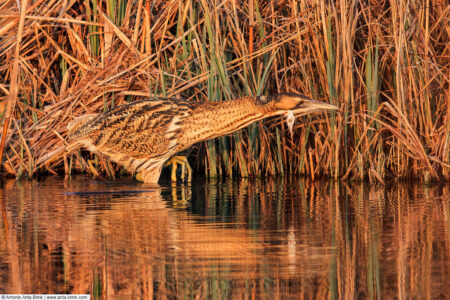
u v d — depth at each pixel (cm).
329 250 698
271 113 1172
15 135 1359
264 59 1355
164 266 646
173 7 1352
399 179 1289
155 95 1279
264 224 830
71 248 711
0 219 861
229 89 1272
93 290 579
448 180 1259
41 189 1151
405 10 1230
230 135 1362
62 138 1319
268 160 1370
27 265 649
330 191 1136
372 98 1273
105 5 1405
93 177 1341
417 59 1241
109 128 1230
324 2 1285
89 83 1320
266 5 1403
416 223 828
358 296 560
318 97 1342
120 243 732
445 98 1283
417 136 1234
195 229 800
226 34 1393
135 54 1307
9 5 1386
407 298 554
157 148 1220
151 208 951
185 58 1327
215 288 585
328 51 1267
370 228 801
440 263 647
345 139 1296
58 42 1416
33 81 1366
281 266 644
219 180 1313
